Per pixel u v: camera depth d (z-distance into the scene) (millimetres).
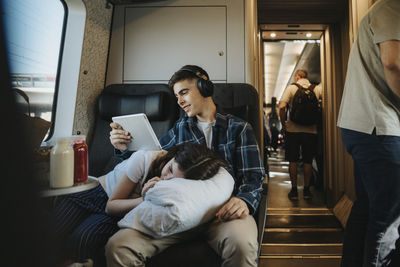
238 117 1556
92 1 1854
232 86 1746
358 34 1311
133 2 2062
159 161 1148
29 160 202
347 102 1306
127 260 861
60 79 1791
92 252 954
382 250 1136
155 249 940
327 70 2861
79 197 1181
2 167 186
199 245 988
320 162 3404
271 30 2936
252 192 1142
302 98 2910
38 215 200
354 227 1294
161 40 2062
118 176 1223
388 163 1117
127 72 2082
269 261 1708
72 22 1773
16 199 190
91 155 1838
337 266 1637
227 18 2027
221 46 2021
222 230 955
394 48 1073
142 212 923
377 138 1147
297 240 1999
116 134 1311
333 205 2625
